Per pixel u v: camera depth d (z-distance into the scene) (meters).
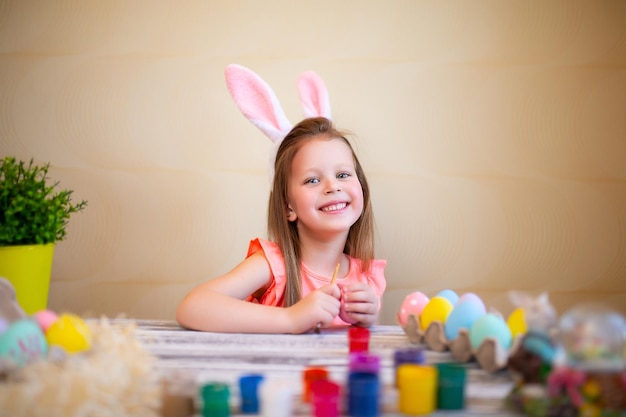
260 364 0.71
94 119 1.41
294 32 1.40
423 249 1.42
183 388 0.56
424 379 0.55
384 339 0.89
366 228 1.35
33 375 0.51
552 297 1.42
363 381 0.55
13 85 1.40
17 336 0.57
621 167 1.41
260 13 1.40
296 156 1.26
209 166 1.41
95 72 1.40
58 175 1.41
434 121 1.41
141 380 0.55
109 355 0.56
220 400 0.55
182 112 1.41
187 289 1.43
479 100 1.40
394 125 1.41
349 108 1.41
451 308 0.85
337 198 1.23
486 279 1.42
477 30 1.39
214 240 1.43
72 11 1.39
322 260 1.31
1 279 0.69
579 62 1.39
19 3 1.39
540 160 1.41
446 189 1.41
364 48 1.40
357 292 1.05
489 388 0.63
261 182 1.42
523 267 1.42
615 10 1.39
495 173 1.41
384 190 1.42
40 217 1.00
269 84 1.40
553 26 1.39
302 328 0.94
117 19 1.40
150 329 0.96
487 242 1.42
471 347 0.71
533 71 1.40
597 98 1.40
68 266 1.42
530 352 0.57
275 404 0.54
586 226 1.41
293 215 1.29
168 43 1.40
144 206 1.42
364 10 1.40
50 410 0.48
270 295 1.24
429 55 1.40
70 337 0.62
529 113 1.40
